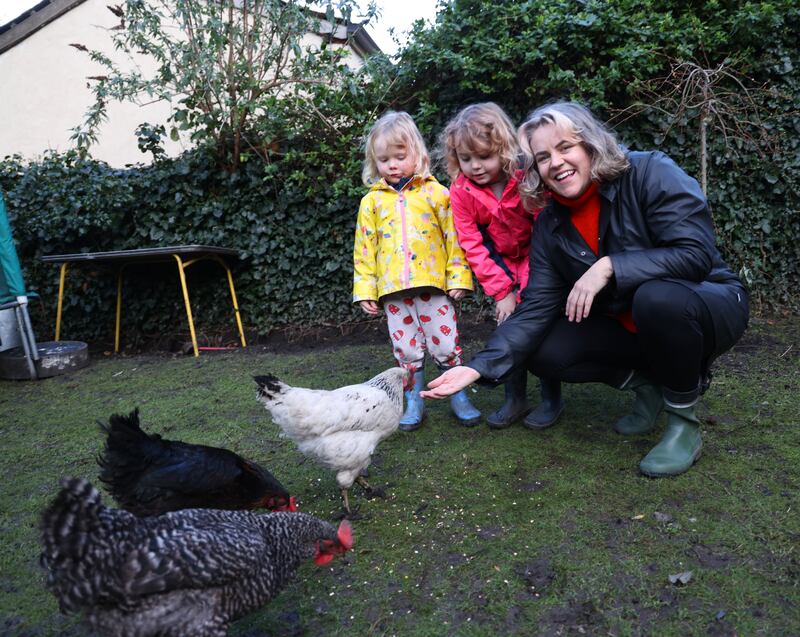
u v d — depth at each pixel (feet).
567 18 16.26
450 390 7.74
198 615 5.04
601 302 8.80
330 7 18.43
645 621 5.76
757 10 16.44
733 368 13.07
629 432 10.02
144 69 28.76
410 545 7.41
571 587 6.32
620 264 7.68
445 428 11.23
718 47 17.11
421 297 11.53
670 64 16.61
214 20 18.21
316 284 20.47
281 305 20.77
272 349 19.31
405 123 11.25
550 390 10.59
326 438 7.88
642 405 9.86
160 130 20.40
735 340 8.36
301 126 19.44
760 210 17.58
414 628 5.93
